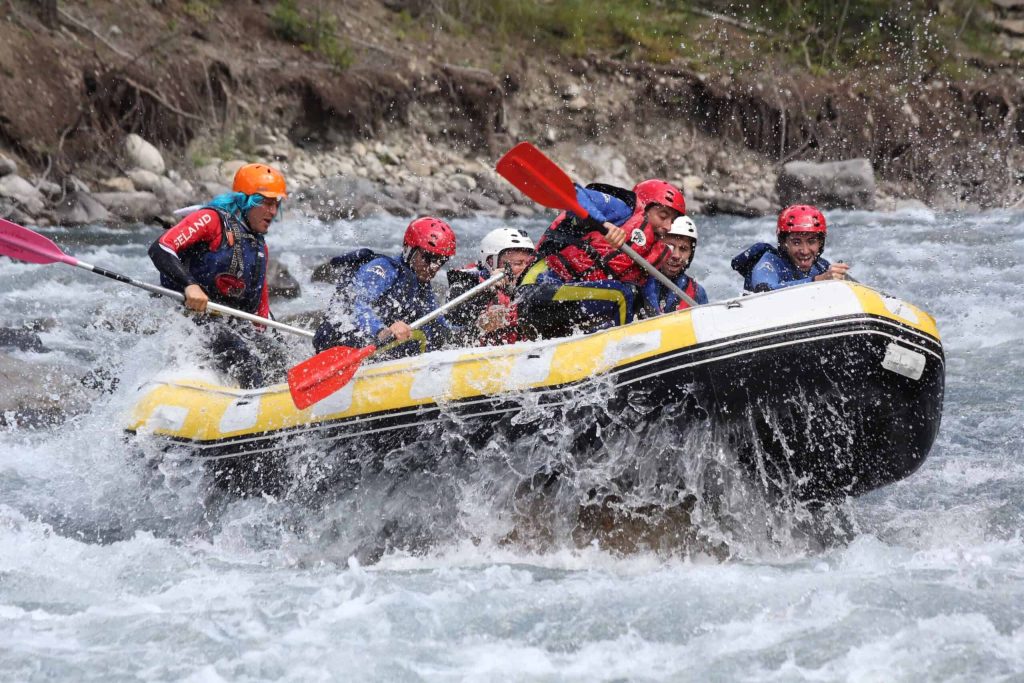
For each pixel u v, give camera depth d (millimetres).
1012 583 11836
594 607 11438
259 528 14383
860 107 54562
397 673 10117
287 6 47531
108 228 34969
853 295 12867
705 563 13305
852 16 57812
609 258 14414
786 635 10656
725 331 12750
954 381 21750
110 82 39531
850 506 14219
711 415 12766
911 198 52656
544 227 40562
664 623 11039
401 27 50594
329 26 48094
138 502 14852
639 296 14766
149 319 23781
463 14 52594
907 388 12789
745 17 57531
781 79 54469
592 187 15000
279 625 11180
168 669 10188
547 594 11844
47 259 15203
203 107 42188
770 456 12977
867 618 10891
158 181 38281
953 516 14734
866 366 12586
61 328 23438
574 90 51906
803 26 57156
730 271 32219
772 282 15141
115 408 15742
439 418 13570
